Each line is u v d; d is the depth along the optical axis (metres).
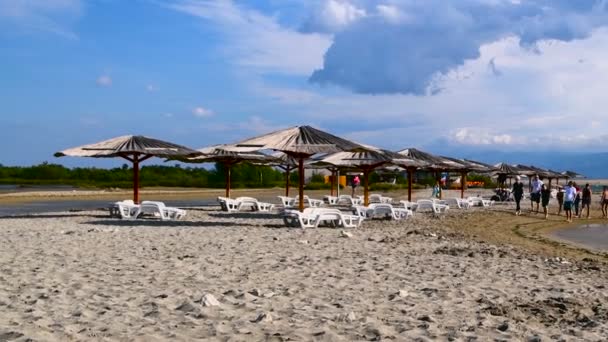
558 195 30.73
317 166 32.03
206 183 64.38
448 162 31.95
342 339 5.53
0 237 13.59
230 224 18.09
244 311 6.61
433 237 15.16
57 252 11.11
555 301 7.50
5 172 74.19
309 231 15.95
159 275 8.79
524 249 14.59
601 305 7.36
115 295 7.36
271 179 69.25
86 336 5.48
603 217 28.64
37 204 32.38
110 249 11.62
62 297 7.18
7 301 6.92
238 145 17.30
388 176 71.19
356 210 21.80
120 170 77.94
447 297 7.59
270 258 10.62
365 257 10.98
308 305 6.98
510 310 6.89
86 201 36.03
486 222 23.45
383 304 7.12
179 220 19.55
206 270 9.27
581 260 12.92
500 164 41.84
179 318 6.21
